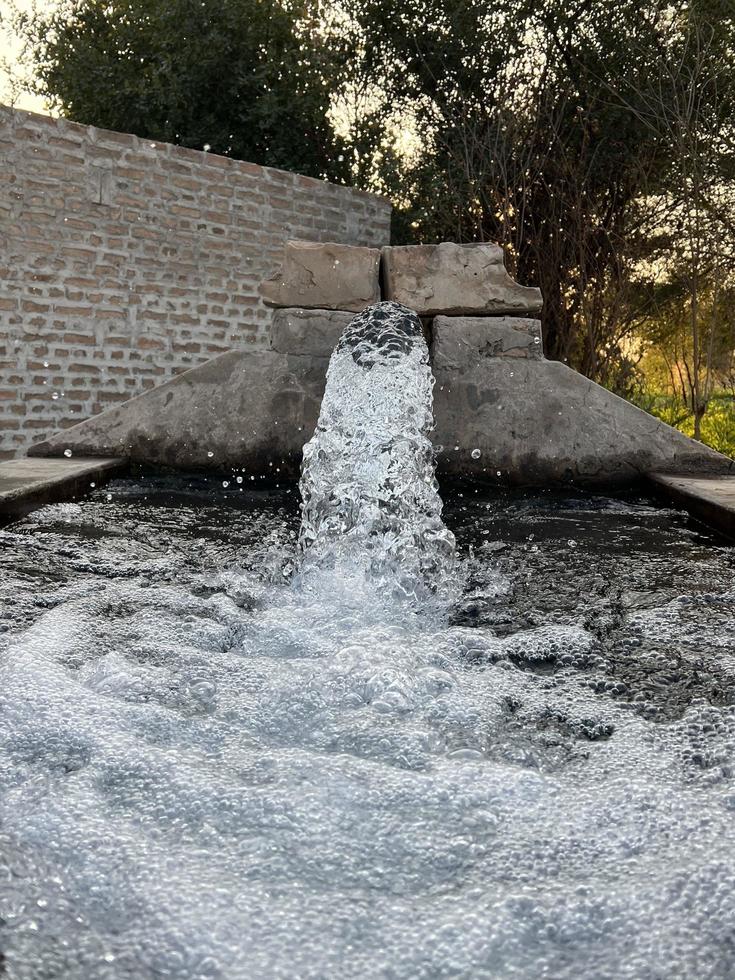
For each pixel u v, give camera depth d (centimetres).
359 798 122
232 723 149
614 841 112
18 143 718
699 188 832
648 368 997
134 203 798
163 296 829
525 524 349
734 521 305
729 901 97
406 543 283
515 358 473
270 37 1081
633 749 140
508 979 87
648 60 912
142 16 1105
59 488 360
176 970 88
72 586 236
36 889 100
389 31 1029
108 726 144
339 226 948
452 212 985
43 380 755
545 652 192
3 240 718
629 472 464
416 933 93
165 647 187
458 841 112
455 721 152
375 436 312
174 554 278
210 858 107
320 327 478
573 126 959
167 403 475
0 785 126
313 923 94
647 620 215
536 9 969
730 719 152
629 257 928
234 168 861
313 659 183
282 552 286
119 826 114
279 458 478
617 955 90
